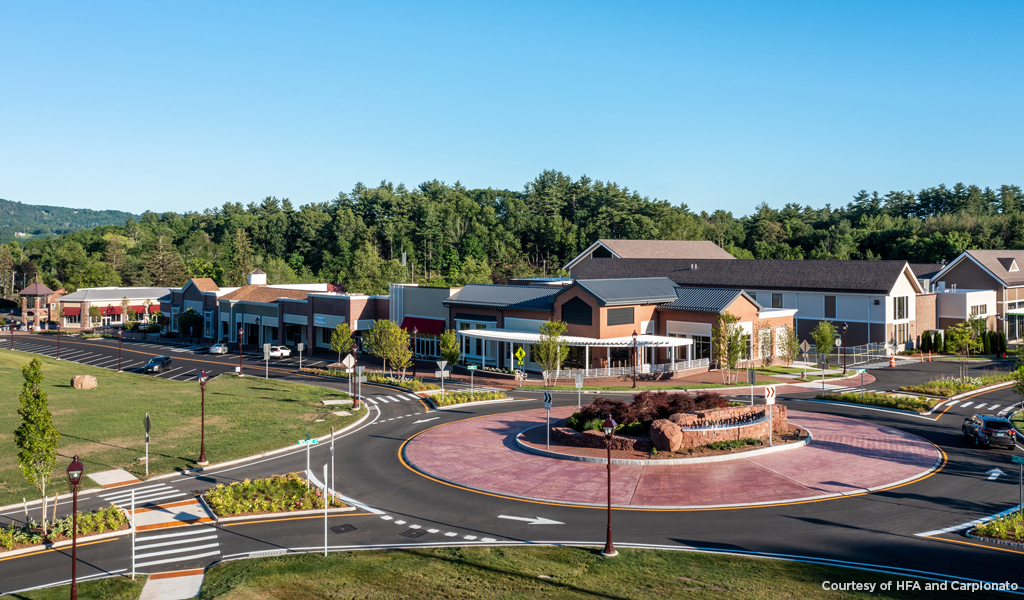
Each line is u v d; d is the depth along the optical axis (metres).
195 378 64.94
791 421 42.12
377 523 25.31
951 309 80.62
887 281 72.69
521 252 175.25
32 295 129.38
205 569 21.36
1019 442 36.81
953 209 183.12
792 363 67.62
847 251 148.75
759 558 21.31
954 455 33.81
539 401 50.41
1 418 41.50
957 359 71.19
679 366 60.69
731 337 57.03
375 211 190.38
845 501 26.88
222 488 29.16
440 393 52.38
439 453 35.41
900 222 165.50
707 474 30.67
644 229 162.38
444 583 19.69
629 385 56.38
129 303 129.62
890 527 23.98
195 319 104.38
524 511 26.38
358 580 19.97
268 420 43.53
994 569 20.30
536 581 19.72
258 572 20.59
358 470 32.53
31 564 22.08
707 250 109.50
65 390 53.78
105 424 41.72
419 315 77.62
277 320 91.56
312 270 176.62
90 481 31.30
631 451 33.84
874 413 44.84
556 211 182.75
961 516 25.06
